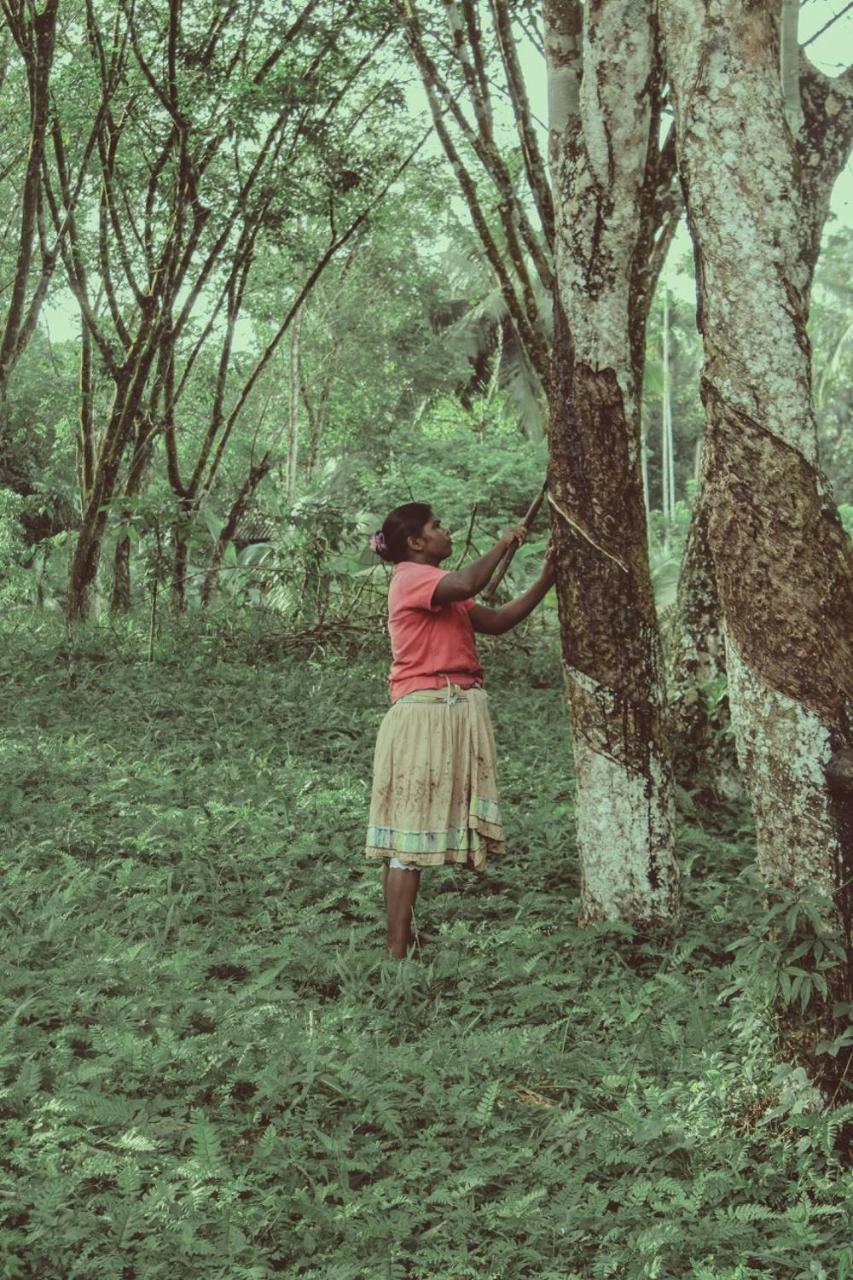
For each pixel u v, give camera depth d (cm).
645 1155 345
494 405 2497
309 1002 439
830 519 354
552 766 793
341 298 2438
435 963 470
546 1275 299
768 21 358
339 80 1388
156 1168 331
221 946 486
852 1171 336
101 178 1493
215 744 812
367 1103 368
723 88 355
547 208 675
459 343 2542
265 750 820
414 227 2247
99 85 1362
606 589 479
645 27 453
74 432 2184
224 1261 296
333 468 2609
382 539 504
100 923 504
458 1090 375
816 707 348
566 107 503
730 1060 390
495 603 1348
